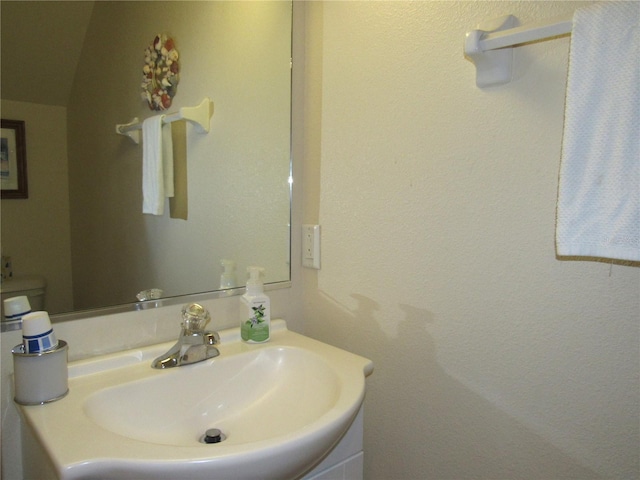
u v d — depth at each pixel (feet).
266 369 3.22
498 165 2.68
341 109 3.63
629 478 2.35
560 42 2.39
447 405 3.10
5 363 2.60
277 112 3.92
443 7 2.88
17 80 2.77
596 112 2.02
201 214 3.61
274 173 3.95
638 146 1.92
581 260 2.40
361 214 3.54
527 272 2.61
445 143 2.93
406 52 3.11
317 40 3.80
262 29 3.83
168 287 3.38
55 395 2.39
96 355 2.93
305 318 4.16
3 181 2.70
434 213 3.04
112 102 3.20
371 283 3.52
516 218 2.63
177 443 2.67
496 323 2.78
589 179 2.05
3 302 2.65
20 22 2.79
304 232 4.06
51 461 1.86
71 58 2.99
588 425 2.46
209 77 3.66
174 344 3.11
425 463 3.28
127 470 1.84
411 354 3.28
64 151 2.96
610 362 2.35
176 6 3.51
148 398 2.72
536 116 2.50
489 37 2.34
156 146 3.37
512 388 2.75
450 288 2.99
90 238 3.03
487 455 2.91
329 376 2.88
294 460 2.02
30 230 2.79
